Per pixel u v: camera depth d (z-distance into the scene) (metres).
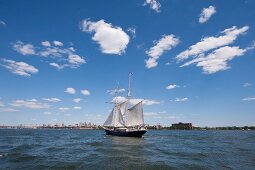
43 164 36.03
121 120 122.19
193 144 80.31
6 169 32.59
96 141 87.50
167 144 78.94
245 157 45.28
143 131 105.19
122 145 69.94
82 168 33.53
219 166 35.66
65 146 66.19
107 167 34.31
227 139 114.75
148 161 39.41
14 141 85.88
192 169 33.53
